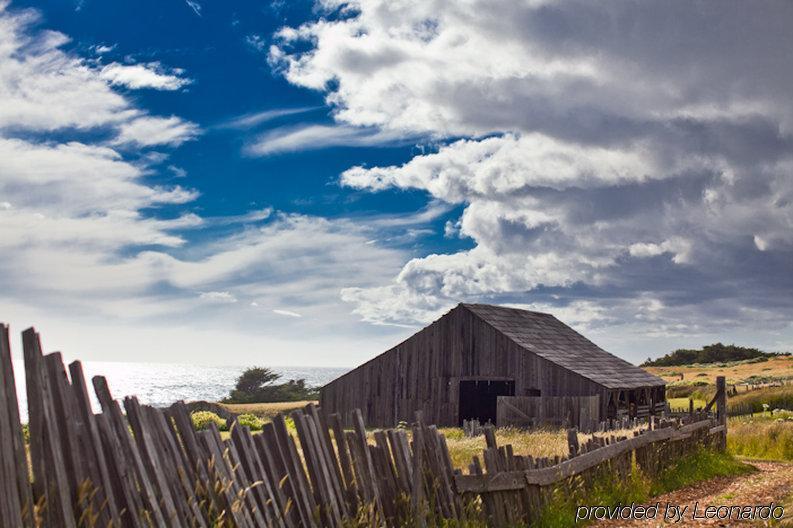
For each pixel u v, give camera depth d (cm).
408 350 4184
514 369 3841
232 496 598
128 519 523
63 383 504
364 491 757
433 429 880
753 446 2359
